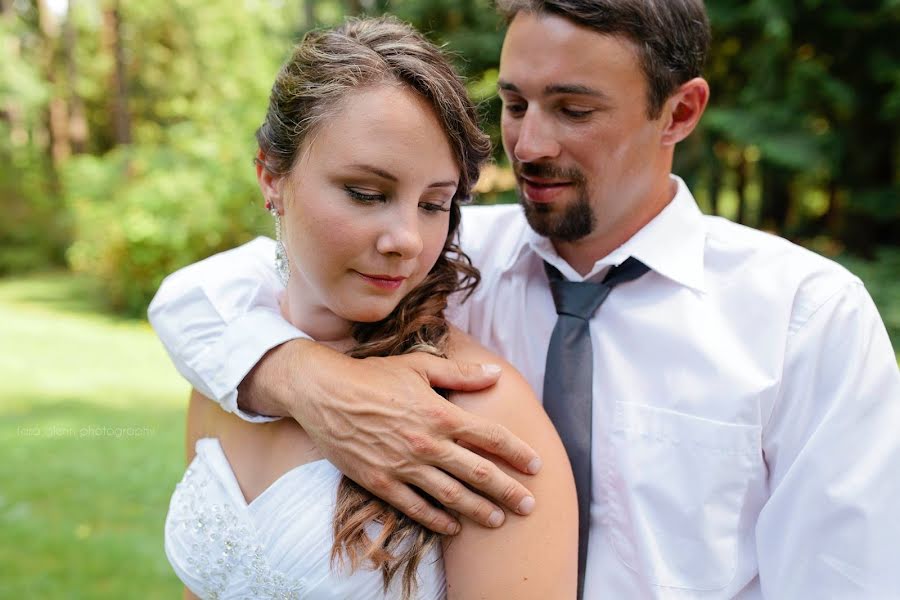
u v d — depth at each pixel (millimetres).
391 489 1125
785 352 1381
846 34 6914
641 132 1428
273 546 1205
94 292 11422
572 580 1174
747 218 9727
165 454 4965
